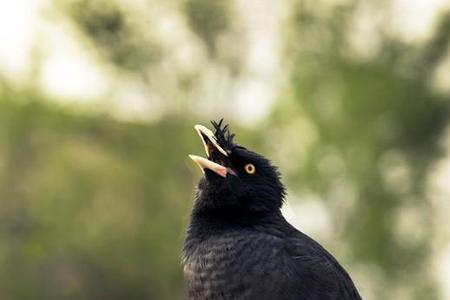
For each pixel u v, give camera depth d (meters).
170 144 25.91
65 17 25.20
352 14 24.47
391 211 24.28
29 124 25.94
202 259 9.08
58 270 25.31
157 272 25.52
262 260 8.98
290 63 24.80
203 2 24.84
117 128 26.19
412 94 24.59
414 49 24.67
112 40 25.34
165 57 25.50
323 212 24.12
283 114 24.72
